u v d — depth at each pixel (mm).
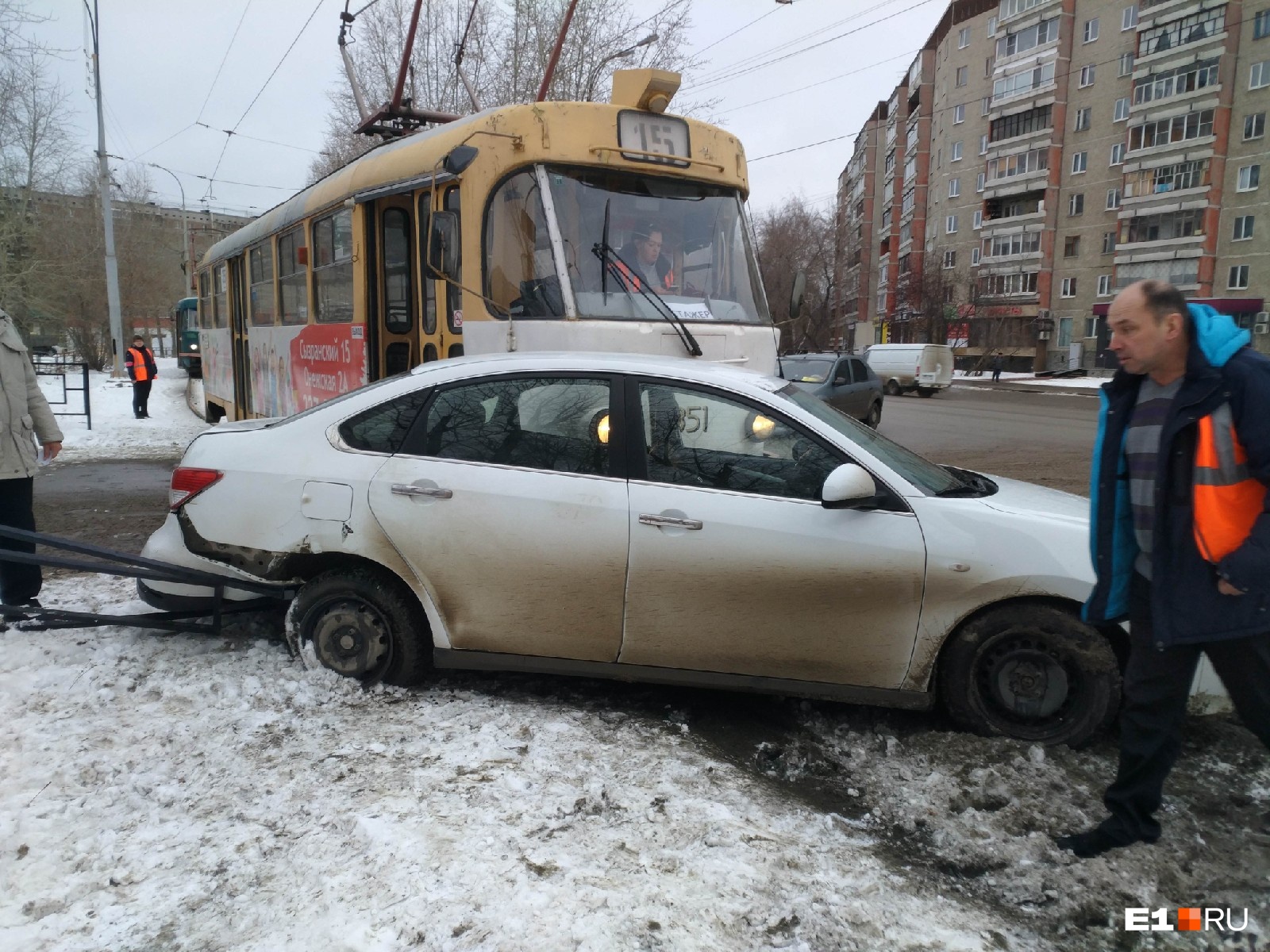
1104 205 53750
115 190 46812
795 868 2863
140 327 58594
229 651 4520
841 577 3711
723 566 3760
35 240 32969
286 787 3211
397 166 7070
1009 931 2662
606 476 3900
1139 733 2949
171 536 4492
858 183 89062
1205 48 46719
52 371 23406
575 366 4066
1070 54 55000
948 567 3662
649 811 3156
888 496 3758
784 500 3789
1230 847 3096
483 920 2486
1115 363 2969
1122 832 3000
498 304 6191
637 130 6406
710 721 4102
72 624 4559
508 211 6168
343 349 8016
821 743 3902
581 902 2588
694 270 6672
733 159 6918
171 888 2637
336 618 4168
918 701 3822
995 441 16891
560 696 4285
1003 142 59062
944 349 35719
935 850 3107
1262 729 2811
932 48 68688
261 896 2604
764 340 6832
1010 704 3768
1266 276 46094
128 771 3303
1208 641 2721
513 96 22266
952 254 65000
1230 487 2648
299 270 9188
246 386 12133
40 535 4090
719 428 3926
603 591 3869
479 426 4066
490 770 3375
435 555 3971
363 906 2541
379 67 25422
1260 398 2584
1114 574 2988
